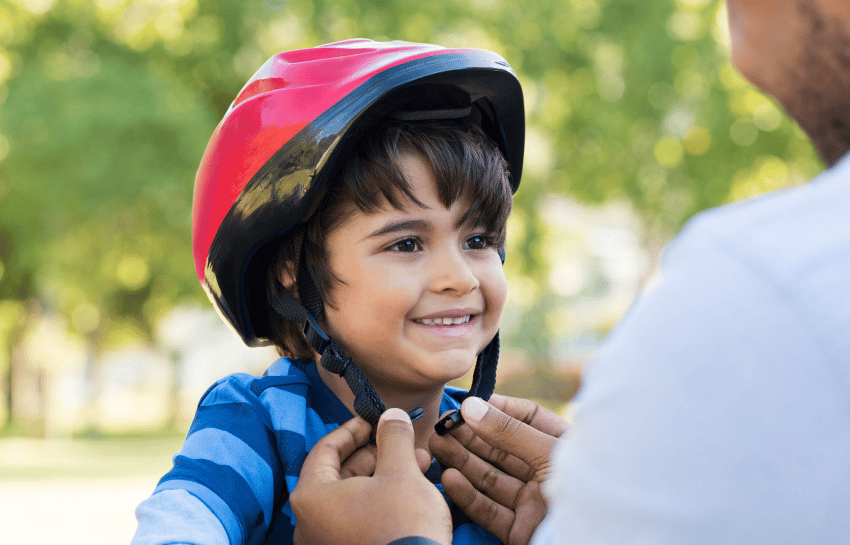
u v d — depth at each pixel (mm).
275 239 1186
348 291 1112
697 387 551
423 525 875
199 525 955
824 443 521
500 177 1166
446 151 1112
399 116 1148
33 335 17812
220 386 1194
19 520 6137
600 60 12219
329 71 1146
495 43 11938
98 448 14203
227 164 1170
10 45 12828
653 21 11891
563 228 15586
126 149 11641
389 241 1101
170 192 11797
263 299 1271
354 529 898
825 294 531
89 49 12836
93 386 17828
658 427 561
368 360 1131
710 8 11883
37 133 11648
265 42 12391
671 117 12109
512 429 1085
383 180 1087
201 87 12930
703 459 542
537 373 15477
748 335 544
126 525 5883
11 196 12156
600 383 616
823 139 669
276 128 1125
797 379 528
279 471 1102
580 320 19641
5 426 19656
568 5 11992
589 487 594
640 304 634
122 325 18016
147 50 12688
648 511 557
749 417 534
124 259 14453
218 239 1188
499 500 1103
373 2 11539
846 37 606
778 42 640
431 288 1103
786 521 524
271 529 1092
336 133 1078
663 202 12578
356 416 1156
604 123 12062
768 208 592
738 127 12070
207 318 19500
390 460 966
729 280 565
